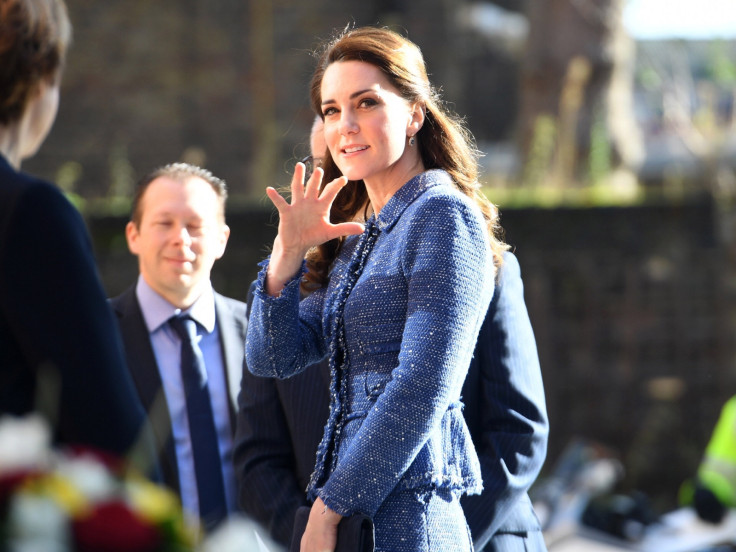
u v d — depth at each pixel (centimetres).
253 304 832
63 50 690
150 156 4900
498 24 5516
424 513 757
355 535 728
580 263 2852
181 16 4950
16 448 416
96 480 422
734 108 3816
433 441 769
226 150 4950
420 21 5316
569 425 2831
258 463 1017
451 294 749
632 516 1838
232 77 4978
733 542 1772
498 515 929
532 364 993
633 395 2850
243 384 1052
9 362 614
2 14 647
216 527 1012
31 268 602
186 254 1099
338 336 814
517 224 2847
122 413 605
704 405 2859
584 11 3688
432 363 732
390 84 823
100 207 2953
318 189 799
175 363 1102
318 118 1029
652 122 4825
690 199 2873
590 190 3372
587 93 3678
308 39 5069
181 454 1073
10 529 391
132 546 406
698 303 2867
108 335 617
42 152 4797
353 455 736
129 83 4897
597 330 2853
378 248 814
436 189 801
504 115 5412
